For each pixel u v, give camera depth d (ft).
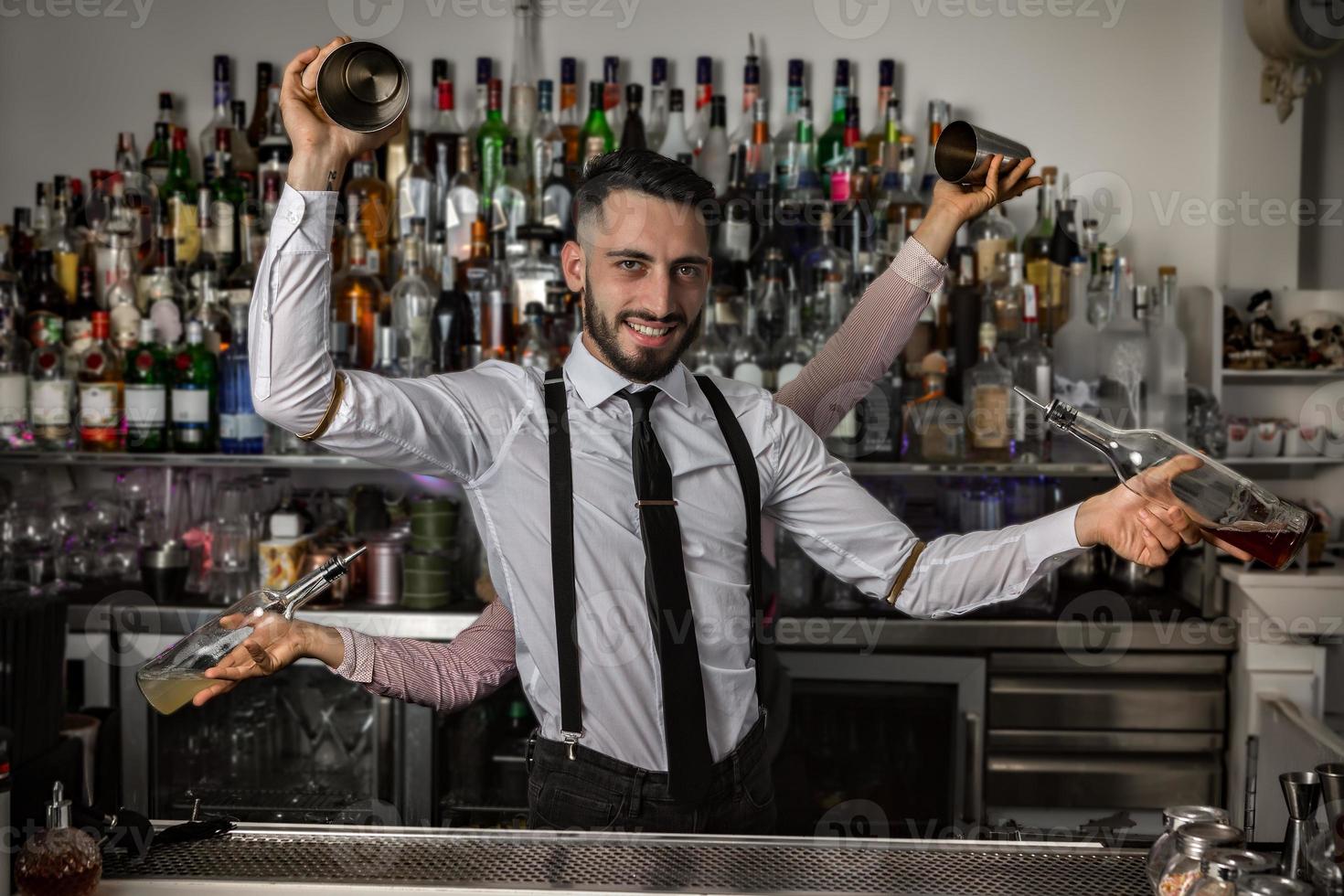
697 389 4.93
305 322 3.86
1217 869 3.19
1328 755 7.11
